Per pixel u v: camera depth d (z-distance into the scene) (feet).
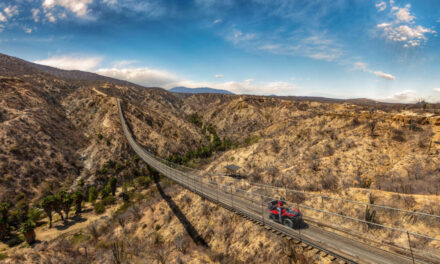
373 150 133.90
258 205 77.66
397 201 66.54
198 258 93.81
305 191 98.53
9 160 284.00
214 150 481.05
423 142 126.93
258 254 80.02
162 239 123.13
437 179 83.71
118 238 138.62
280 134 219.82
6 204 204.64
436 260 39.81
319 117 211.82
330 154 148.15
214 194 93.76
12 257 121.80
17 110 392.06
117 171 347.97
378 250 45.21
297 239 50.96
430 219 54.39
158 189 237.25
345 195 80.07
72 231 189.57
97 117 499.92
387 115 166.09
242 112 655.76
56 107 532.73
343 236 51.49
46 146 342.23
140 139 451.12
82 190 298.15
